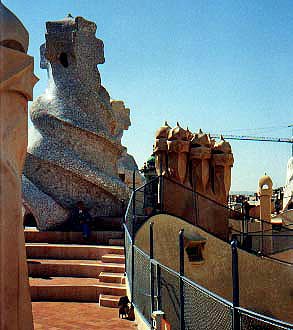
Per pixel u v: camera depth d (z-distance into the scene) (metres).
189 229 14.98
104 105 21.16
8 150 4.41
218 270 15.34
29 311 4.54
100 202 19.47
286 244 18.64
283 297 15.66
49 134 19.91
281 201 38.50
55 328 10.07
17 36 4.67
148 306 9.34
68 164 19.27
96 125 20.38
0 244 4.19
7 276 4.24
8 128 4.44
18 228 4.39
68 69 20.88
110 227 18.64
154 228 13.45
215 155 18.58
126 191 19.84
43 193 18.62
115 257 14.87
